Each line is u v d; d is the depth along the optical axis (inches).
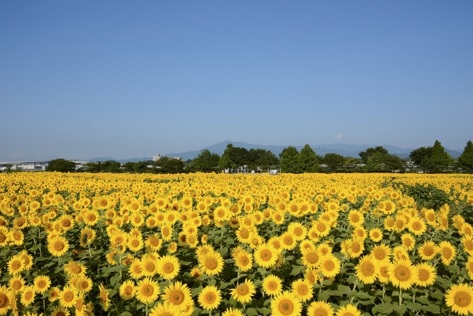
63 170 2625.5
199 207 462.9
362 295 231.1
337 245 381.4
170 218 397.1
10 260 315.3
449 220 455.2
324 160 4084.6
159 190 782.5
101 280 317.1
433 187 1192.8
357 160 4224.9
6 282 301.3
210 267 256.4
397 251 265.9
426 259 277.1
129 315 238.2
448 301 212.8
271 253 265.6
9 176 1462.8
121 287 251.1
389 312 216.7
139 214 424.8
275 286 233.9
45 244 404.2
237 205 485.7
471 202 616.4
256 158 5216.5
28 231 417.1
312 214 495.5
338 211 506.9
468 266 248.4
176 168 2839.6
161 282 259.8
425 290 235.8
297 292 224.1
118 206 601.0
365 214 552.4
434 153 3730.3
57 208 550.0
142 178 1700.3
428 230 423.5
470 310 205.9
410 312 236.7
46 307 278.7
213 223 409.4
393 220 380.8
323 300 232.2
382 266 233.3
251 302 234.8
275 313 209.6
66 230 396.8
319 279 253.0
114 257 309.7
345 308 207.0
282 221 403.2
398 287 237.5
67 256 335.6
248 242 312.8
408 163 4616.1
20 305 252.2
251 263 261.1
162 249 328.8
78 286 257.6
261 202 620.7
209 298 227.9
